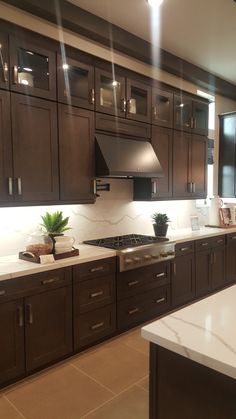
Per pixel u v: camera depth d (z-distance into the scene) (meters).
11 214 2.86
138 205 4.09
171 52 4.07
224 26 3.43
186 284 3.88
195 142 4.34
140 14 3.20
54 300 2.54
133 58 3.85
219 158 5.32
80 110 2.99
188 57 4.23
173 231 4.38
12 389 2.30
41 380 2.41
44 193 2.75
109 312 2.98
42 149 2.72
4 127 2.46
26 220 2.96
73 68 2.95
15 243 2.88
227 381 0.98
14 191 2.54
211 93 5.06
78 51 2.91
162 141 3.86
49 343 2.52
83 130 3.03
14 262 2.57
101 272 2.89
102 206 3.67
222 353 0.99
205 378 1.03
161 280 3.52
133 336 3.12
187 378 1.08
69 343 2.67
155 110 3.75
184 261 3.83
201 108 4.41
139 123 3.56
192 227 4.46
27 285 2.36
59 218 2.91
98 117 3.15
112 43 3.46
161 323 1.23
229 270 4.63
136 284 3.23
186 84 4.61
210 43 3.82
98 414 2.06
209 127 5.06
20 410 2.10
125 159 3.27
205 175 4.54
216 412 1.01
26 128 2.60
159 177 3.67
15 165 2.54
